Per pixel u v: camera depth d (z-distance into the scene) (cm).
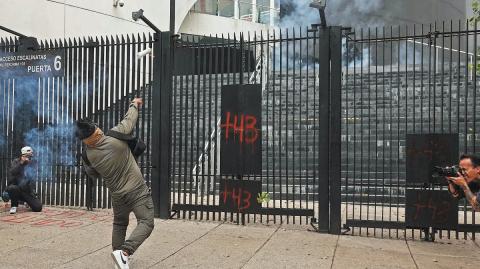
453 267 554
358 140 1090
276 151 1093
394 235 717
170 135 798
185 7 2184
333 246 638
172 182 845
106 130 857
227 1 2408
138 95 830
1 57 914
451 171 543
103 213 836
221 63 790
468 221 789
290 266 549
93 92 870
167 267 544
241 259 575
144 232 516
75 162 884
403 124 1084
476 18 690
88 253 597
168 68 795
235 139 754
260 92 744
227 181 762
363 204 943
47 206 895
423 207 680
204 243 646
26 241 650
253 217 821
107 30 1777
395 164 1023
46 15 1538
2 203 923
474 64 670
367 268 543
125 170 522
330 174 713
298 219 805
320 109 715
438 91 1150
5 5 1402
